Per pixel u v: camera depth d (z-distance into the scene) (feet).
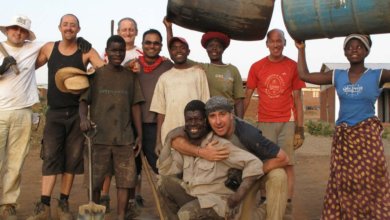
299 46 17.03
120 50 17.53
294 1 16.31
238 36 18.45
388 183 15.30
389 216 15.05
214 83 18.24
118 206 18.16
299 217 20.48
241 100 18.85
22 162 19.21
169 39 18.66
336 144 15.71
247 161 13.65
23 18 18.38
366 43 15.38
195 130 14.17
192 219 13.80
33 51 18.97
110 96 17.75
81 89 17.31
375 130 15.35
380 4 14.94
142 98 18.35
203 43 18.66
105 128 17.71
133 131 18.61
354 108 15.56
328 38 16.61
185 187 14.21
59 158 18.83
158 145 17.65
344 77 15.80
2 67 18.15
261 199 19.48
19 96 18.72
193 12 17.83
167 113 17.43
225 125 14.05
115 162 17.98
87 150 17.94
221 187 14.05
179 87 17.43
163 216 15.43
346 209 15.42
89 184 16.02
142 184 27.94
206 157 13.88
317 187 27.22
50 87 18.70
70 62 18.56
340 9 15.49
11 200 19.17
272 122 19.45
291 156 19.39
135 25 22.17
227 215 13.53
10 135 18.88
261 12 17.60
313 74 16.66
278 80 19.35
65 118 18.62
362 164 15.23
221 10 17.60
